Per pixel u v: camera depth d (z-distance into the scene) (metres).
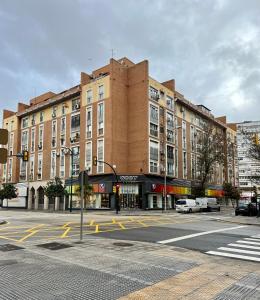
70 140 56.56
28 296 6.22
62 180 56.66
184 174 60.72
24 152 26.86
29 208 63.12
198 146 65.75
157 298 6.14
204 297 6.24
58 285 6.91
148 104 51.09
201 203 49.28
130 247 11.95
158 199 52.09
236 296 6.35
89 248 11.54
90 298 6.12
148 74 51.69
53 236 15.09
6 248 11.51
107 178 48.94
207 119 70.94
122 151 50.56
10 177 69.19
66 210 53.84
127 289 6.68
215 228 20.00
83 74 55.09
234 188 72.62
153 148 51.38
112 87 50.28
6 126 73.12
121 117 51.16
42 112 64.38
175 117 59.50
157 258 9.95
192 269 8.52
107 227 19.86
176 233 16.97
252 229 20.12
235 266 9.12
